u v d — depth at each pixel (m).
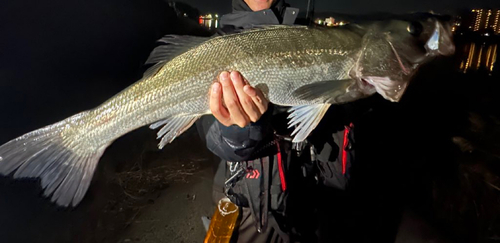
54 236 0.70
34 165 0.46
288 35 0.47
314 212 0.54
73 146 0.48
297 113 0.46
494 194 0.80
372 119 1.31
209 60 0.46
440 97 1.96
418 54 0.47
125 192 0.90
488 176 0.87
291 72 0.46
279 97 0.47
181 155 1.17
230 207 0.51
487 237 0.72
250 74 0.45
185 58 0.46
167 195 0.90
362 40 0.48
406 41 0.46
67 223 0.74
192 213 0.82
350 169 0.53
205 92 0.45
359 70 0.47
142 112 0.47
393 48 0.46
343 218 0.62
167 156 1.16
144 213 0.82
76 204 0.47
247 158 0.45
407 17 0.48
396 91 0.48
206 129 0.49
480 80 2.53
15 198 0.74
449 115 1.56
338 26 0.50
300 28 0.48
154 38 2.05
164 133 0.47
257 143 0.44
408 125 1.40
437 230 0.75
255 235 0.51
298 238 0.51
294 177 0.49
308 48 0.46
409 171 1.01
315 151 0.50
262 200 0.46
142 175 1.00
